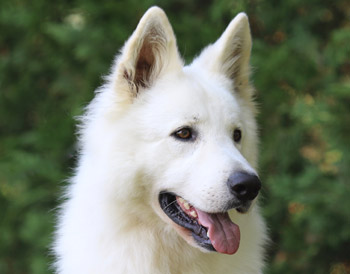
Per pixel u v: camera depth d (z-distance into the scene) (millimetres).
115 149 4180
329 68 8109
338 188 7285
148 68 4480
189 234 4125
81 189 4367
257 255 4477
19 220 9047
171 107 4199
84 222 4273
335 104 7441
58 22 9312
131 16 8727
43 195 8664
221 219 4102
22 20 9148
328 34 8570
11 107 9844
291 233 7891
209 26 8430
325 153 8016
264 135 8211
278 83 8211
